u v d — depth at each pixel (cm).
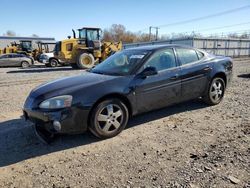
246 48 4062
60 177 318
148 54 487
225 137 417
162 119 521
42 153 388
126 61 498
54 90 414
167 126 482
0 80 1284
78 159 363
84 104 401
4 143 429
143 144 404
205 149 376
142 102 464
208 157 349
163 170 322
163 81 485
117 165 341
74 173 326
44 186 300
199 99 628
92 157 368
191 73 530
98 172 325
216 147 380
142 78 462
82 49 1980
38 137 446
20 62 2470
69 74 1548
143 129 470
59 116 390
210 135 430
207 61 574
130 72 461
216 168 319
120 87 434
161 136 434
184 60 535
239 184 283
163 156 361
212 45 3606
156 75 479
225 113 548
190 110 576
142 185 291
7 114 601
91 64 2000
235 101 651
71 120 397
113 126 435
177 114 551
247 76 1134
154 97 479
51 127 396
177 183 291
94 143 416
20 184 306
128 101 448
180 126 480
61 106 391
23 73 1705
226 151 364
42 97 406
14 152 394
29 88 981
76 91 405
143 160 351
